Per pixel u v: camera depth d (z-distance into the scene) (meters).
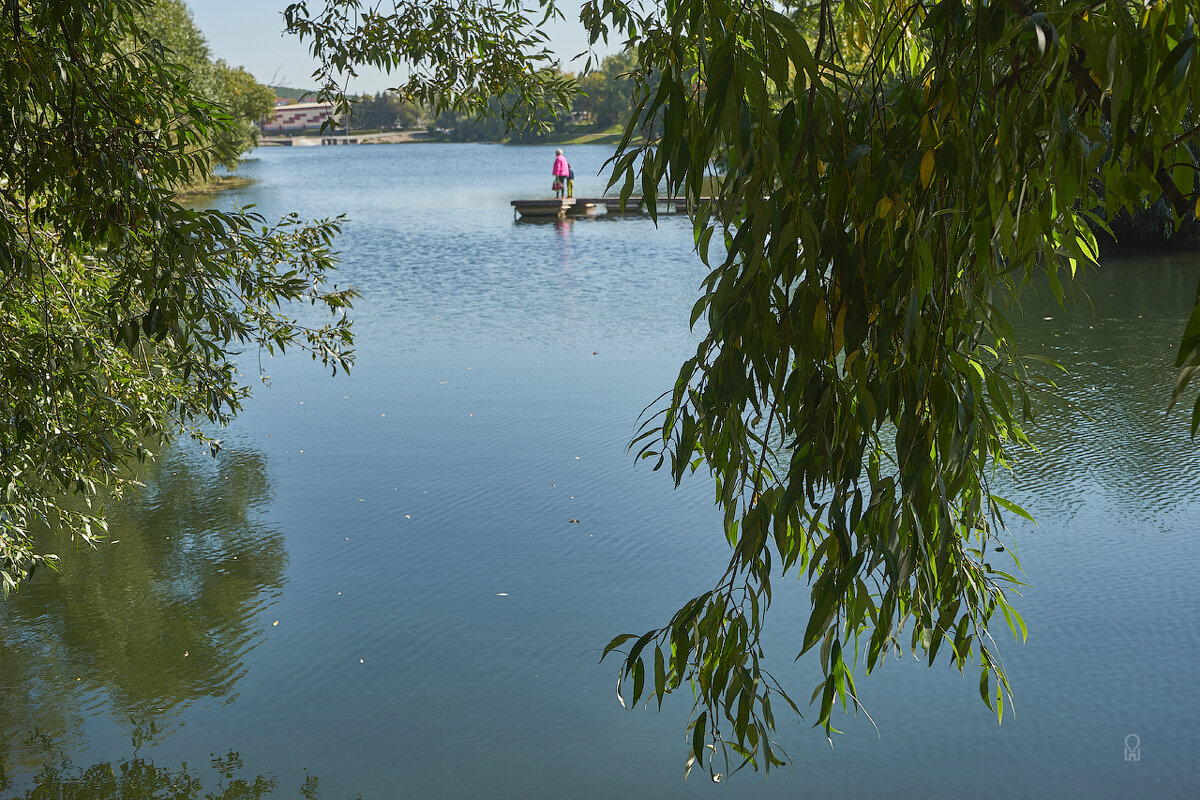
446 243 29.55
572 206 37.28
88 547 8.87
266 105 71.06
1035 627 6.89
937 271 1.97
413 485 10.14
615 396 13.11
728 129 1.89
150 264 3.78
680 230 31.98
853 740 5.82
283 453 11.21
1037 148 1.82
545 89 5.79
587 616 7.42
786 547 2.08
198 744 6.01
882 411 1.95
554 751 5.84
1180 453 10.13
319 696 6.48
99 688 6.64
